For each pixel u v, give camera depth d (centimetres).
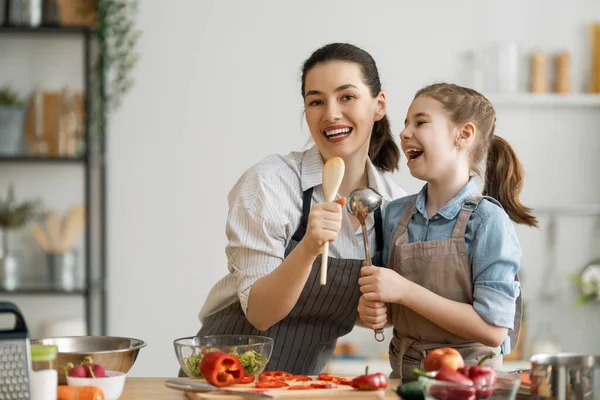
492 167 199
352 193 184
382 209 202
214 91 376
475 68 381
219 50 376
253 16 377
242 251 194
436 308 171
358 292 199
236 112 377
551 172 388
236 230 194
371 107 194
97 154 373
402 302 172
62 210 377
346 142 191
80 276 375
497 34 383
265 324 186
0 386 136
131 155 375
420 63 380
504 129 387
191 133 376
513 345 190
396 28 380
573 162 388
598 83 383
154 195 375
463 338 177
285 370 206
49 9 362
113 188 375
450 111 183
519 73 385
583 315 388
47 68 376
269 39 377
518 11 384
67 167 378
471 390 134
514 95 374
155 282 375
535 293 387
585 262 389
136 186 375
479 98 191
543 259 388
